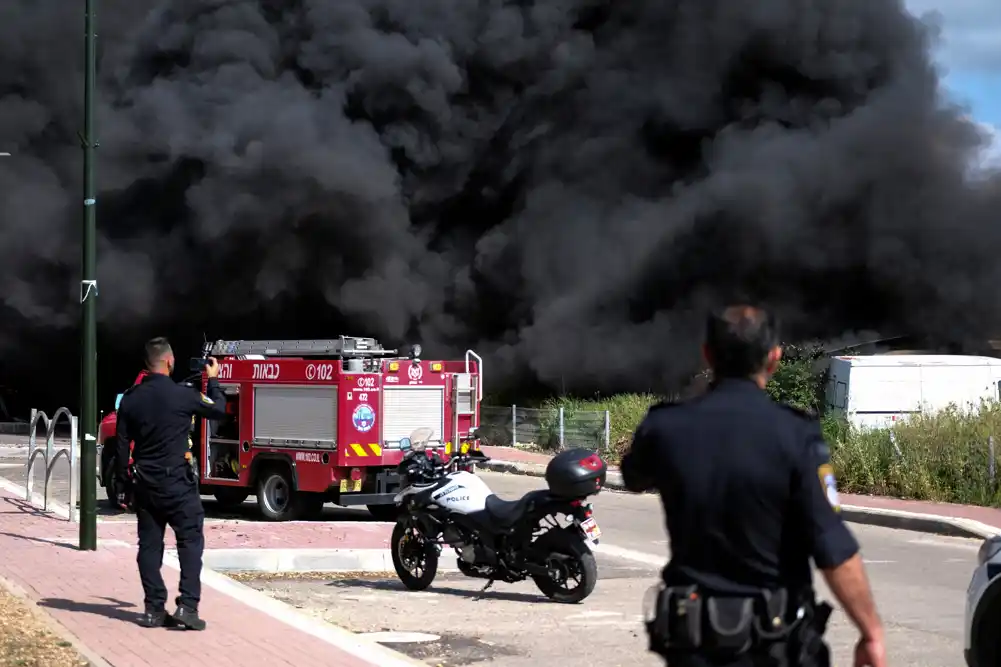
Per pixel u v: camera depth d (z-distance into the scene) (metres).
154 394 7.16
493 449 25.11
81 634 7.04
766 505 3.06
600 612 8.70
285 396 14.17
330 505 16.25
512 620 8.39
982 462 15.76
